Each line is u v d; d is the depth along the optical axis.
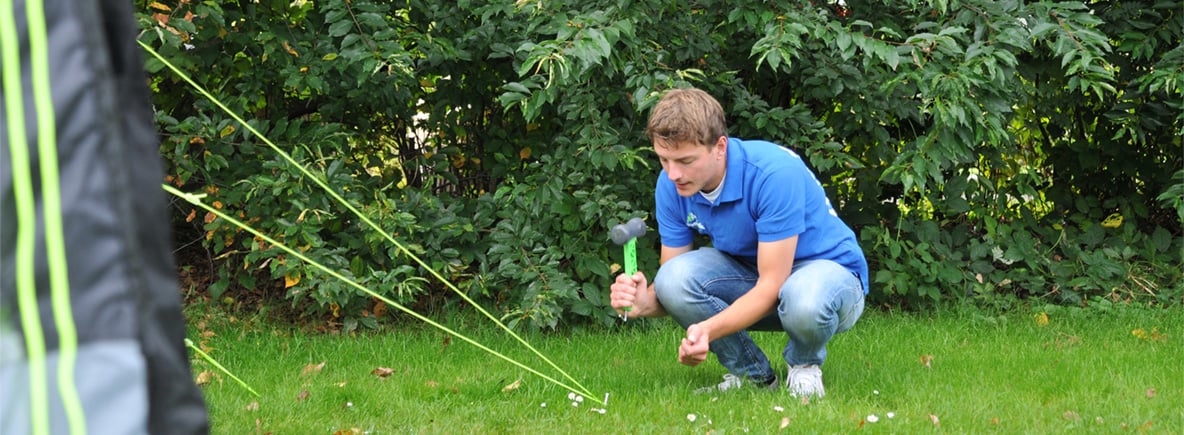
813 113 4.66
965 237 4.87
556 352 3.91
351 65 4.25
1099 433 2.66
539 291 4.07
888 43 3.96
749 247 3.01
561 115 4.58
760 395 3.04
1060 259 5.05
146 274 1.43
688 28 4.11
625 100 4.16
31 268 1.27
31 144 1.27
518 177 4.72
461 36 4.45
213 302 4.59
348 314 4.29
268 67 4.39
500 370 3.57
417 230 4.28
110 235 1.29
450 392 3.23
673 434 2.67
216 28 4.12
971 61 3.65
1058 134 5.29
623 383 3.31
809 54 4.28
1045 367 3.48
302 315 4.42
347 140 4.64
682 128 2.69
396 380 3.42
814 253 2.98
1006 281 4.80
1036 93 4.80
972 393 3.10
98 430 1.27
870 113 4.36
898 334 4.14
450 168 4.96
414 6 4.33
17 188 1.27
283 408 2.99
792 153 2.96
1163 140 5.18
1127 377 3.30
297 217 4.12
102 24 1.34
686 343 2.78
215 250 4.39
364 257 4.48
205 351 3.84
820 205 2.98
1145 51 4.62
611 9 3.71
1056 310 4.59
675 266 3.04
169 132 4.28
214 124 4.21
